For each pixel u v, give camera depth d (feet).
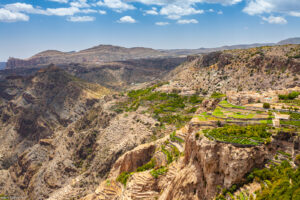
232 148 229.86
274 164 222.07
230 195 219.41
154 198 337.31
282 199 191.62
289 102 329.11
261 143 230.27
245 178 223.30
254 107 325.01
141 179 365.20
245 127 263.90
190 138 275.39
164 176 354.95
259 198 202.18
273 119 270.26
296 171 204.13
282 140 230.68
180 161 343.87
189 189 253.65
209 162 237.04
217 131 261.85
